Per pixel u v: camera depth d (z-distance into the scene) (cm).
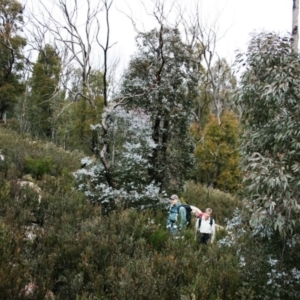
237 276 491
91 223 636
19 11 2675
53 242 548
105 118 983
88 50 1076
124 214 753
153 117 1166
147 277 438
